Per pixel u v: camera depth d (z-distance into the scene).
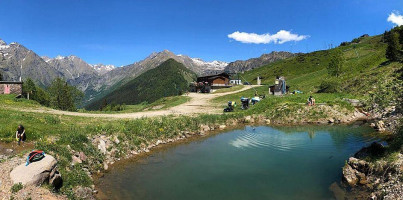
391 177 13.39
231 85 108.38
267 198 13.84
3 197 11.09
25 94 69.50
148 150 24.17
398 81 19.59
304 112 38.44
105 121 30.56
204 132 31.69
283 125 35.72
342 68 76.81
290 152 21.83
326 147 22.77
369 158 16.44
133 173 18.27
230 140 27.28
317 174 16.84
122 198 14.30
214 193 14.61
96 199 14.17
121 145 22.89
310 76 95.12
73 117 33.59
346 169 16.14
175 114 41.12
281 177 16.61
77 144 19.52
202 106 55.50
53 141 19.25
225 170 18.25
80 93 83.06
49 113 36.09
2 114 27.27
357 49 150.00
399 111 19.70
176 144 26.39
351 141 24.23
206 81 107.00
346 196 13.65
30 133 20.92
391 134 24.73
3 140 19.72
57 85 72.62
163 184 16.16
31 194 11.55
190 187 15.59
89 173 17.39
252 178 16.64
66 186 14.20
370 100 22.25
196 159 21.02
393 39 68.62
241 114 39.84
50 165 13.42
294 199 13.71
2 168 13.01
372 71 60.81
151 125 28.58
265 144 24.86
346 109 38.41
